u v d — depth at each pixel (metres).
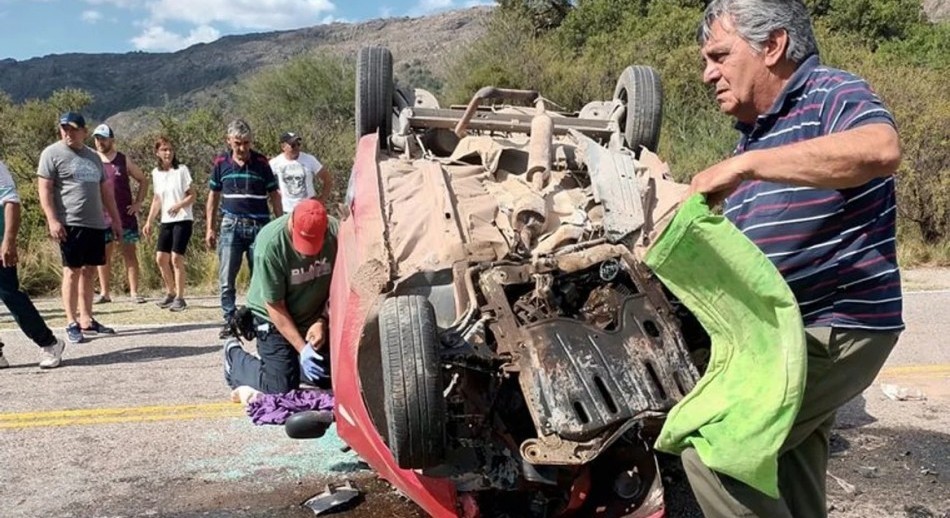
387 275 4.43
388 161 5.52
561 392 3.72
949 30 32.09
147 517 4.81
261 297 5.80
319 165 10.05
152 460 5.62
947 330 8.68
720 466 2.89
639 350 3.92
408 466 3.68
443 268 4.44
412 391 3.58
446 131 6.37
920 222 13.61
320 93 28.03
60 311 11.08
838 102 2.93
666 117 19.62
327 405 5.52
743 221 3.23
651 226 4.82
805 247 3.05
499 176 5.53
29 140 21.06
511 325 3.99
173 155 11.18
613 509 3.99
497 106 6.92
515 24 26.97
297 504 4.94
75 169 8.86
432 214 4.81
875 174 2.72
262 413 5.45
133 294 11.74
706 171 2.90
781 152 2.78
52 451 5.81
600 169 5.13
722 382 2.99
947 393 6.72
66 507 4.96
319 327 5.53
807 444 3.27
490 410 3.97
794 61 3.09
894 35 32.62
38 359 8.30
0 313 10.98
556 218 4.89
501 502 4.10
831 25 32.88
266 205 9.17
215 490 5.14
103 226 9.12
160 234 11.12
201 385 7.28
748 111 3.21
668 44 26.00
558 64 24.62
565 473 3.96
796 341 2.79
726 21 3.13
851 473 5.23
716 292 2.92
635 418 3.65
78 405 6.77
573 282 4.27
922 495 4.94
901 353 7.86
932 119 14.24
